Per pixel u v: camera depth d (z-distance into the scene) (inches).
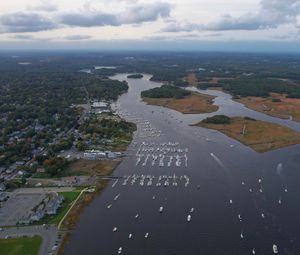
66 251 7775.6
